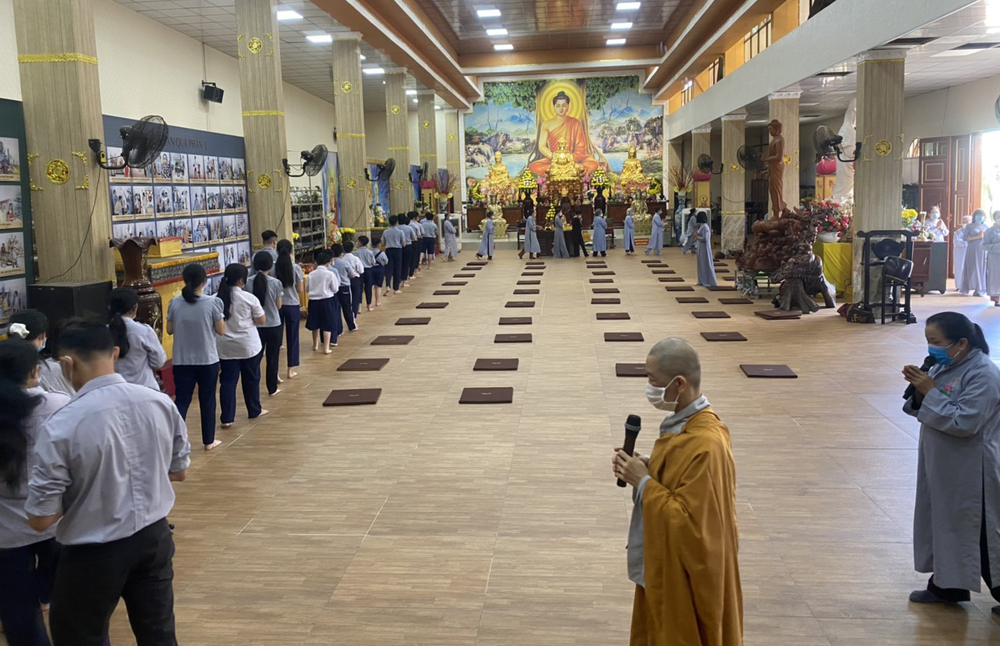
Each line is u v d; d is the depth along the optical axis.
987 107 14.79
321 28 16.22
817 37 13.41
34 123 7.78
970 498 3.63
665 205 28.16
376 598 4.11
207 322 6.40
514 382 8.49
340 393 8.22
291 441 6.75
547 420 7.13
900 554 4.46
